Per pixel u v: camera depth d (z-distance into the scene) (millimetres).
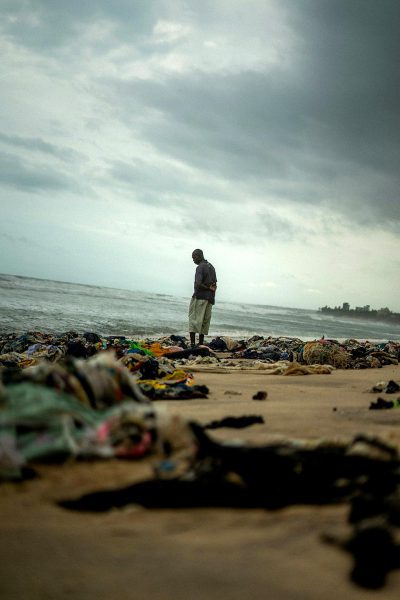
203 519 2010
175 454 2717
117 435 2764
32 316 21594
